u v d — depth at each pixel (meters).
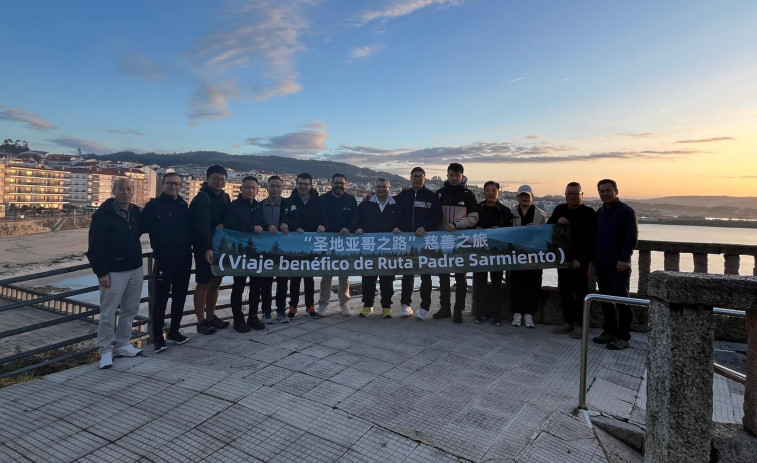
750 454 2.05
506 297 6.61
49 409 3.47
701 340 2.11
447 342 5.32
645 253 6.13
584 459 2.91
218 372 4.16
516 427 3.28
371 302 6.68
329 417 3.34
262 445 2.99
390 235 6.18
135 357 4.66
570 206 5.94
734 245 5.71
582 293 5.82
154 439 3.05
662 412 2.19
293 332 5.62
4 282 4.05
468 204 6.33
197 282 5.52
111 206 4.51
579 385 3.95
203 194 5.58
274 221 6.23
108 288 4.44
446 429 3.23
